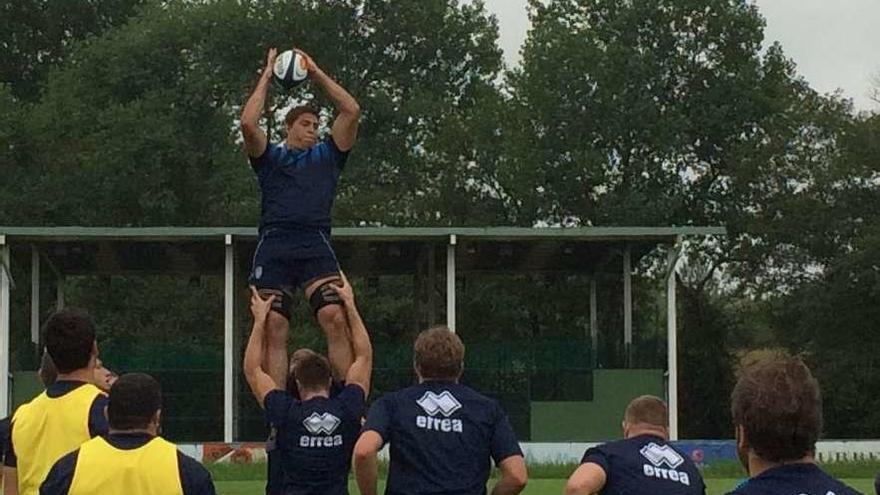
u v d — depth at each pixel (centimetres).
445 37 6094
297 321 5159
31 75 6266
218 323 5512
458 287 4600
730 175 5269
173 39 5594
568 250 3469
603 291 5200
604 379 3375
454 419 743
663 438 759
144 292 5466
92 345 715
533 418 3372
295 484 774
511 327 5325
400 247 3419
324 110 5750
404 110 5825
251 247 3328
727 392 5128
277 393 781
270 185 851
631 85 5366
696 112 5409
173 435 3391
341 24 5931
